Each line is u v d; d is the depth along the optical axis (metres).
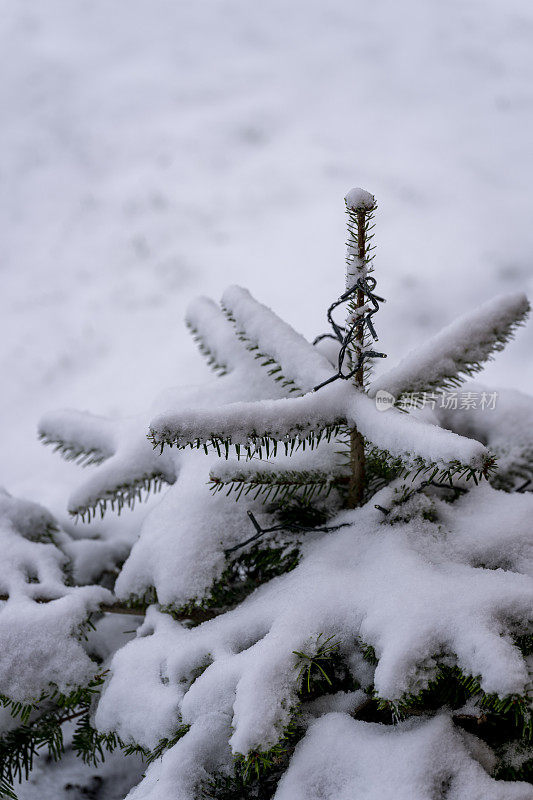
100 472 1.81
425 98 7.77
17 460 3.84
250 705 1.57
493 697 1.56
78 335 5.21
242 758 1.56
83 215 6.76
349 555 1.70
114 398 4.46
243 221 6.18
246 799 1.63
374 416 1.64
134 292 5.60
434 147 6.82
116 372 4.73
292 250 5.66
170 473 1.83
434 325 4.69
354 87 8.13
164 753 1.64
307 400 1.65
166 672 1.68
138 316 5.30
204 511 1.75
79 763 1.80
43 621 1.72
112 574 1.95
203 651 1.67
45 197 7.12
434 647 1.58
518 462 1.86
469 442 1.55
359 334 1.66
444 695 1.64
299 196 6.36
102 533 2.05
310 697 1.67
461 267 5.14
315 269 5.37
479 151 6.69
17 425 4.32
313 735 1.62
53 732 1.75
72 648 1.71
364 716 1.67
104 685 1.72
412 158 6.69
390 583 1.64
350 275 1.64
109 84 8.95
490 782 1.58
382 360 4.30
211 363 1.94
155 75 9.03
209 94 8.45
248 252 5.77
